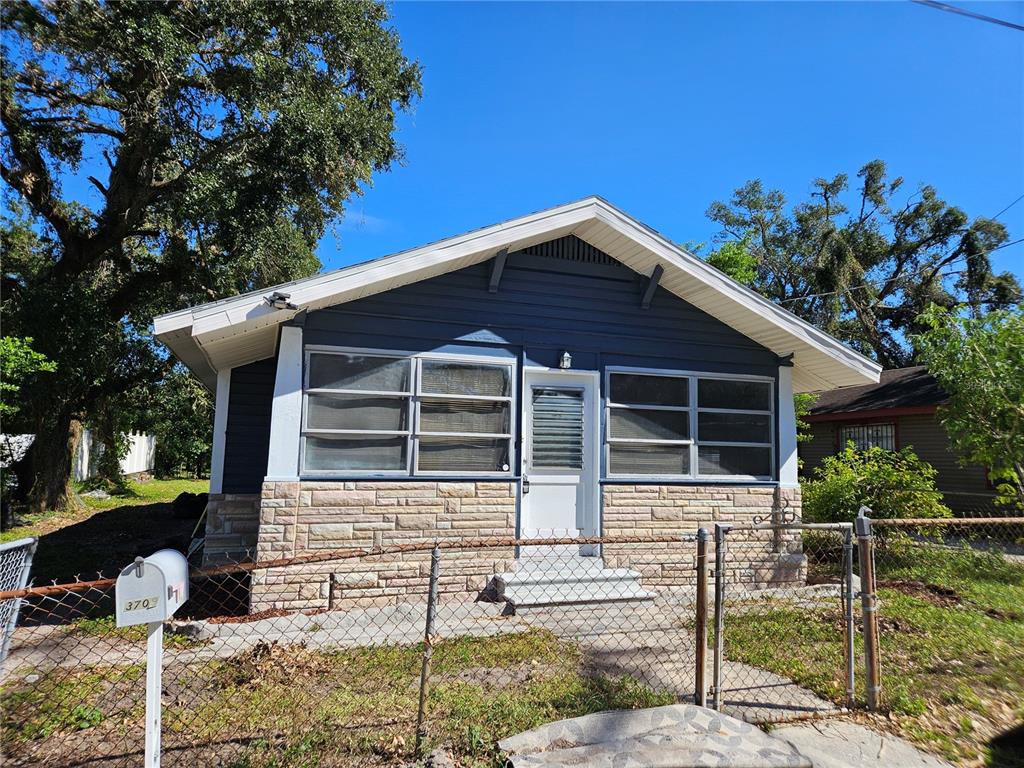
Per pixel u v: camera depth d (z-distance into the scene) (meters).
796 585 8.42
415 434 7.25
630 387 8.28
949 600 7.25
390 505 7.05
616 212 7.66
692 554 8.19
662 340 8.42
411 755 3.43
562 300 8.02
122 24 11.70
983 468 13.49
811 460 18.31
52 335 14.06
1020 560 9.85
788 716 4.10
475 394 7.55
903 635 5.85
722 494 8.44
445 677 4.67
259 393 8.84
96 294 16.47
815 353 8.68
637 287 8.38
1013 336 9.26
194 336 6.48
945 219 28.53
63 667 4.93
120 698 4.28
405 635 5.70
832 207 30.34
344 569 6.80
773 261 30.73
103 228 15.38
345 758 3.41
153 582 2.75
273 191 13.59
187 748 3.54
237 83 13.18
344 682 4.54
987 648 5.46
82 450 23.00
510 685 4.51
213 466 8.51
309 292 6.51
